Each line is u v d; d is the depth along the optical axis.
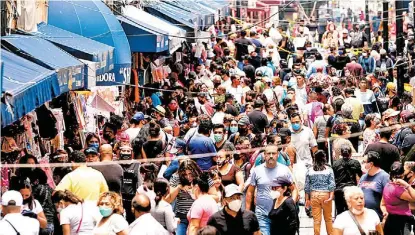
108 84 34.06
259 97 36.62
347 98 38.50
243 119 31.05
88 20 33.91
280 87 43.66
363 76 52.00
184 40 45.53
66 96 31.14
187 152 28.12
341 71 55.53
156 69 42.47
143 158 28.17
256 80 47.66
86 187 24.16
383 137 28.89
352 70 52.28
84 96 32.88
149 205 21.58
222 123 32.47
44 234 22.77
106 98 36.06
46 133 29.03
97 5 34.38
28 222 21.17
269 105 36.38
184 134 34.22
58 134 29.80
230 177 26.59
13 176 23.55
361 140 36.75
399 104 38.16
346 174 27.45
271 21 71.62
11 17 29.33
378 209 25.66
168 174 26.84
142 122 31.23
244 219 21.89
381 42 66.56
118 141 29.23
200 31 50.34
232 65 48.72
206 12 51.69
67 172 25.02
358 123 35.00
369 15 80.69
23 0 30.16
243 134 30.92
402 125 31.59
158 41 38.47
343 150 27.53
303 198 31.45
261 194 25.02
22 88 23.38
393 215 24.64
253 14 78.06
